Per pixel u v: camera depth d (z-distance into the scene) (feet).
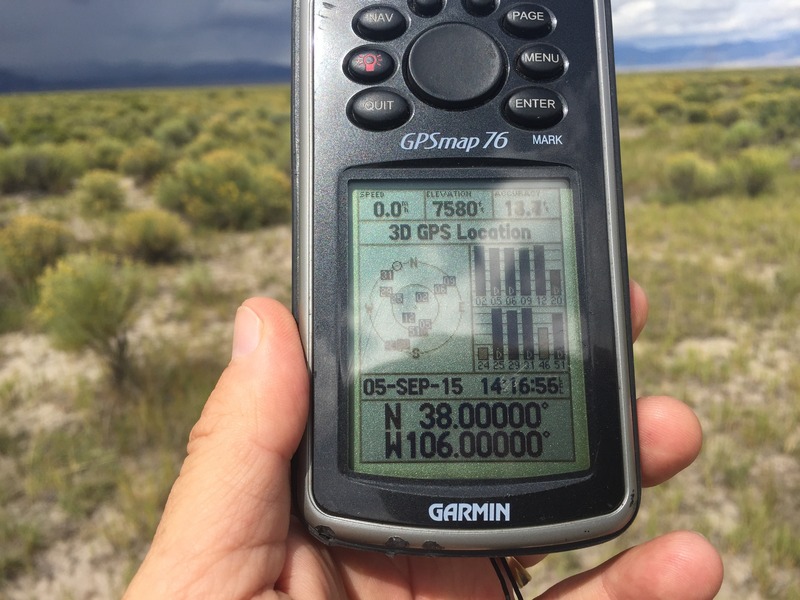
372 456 0.45
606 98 0.50
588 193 0.48
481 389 0.46
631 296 0.58
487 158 0.49
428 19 0.50
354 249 0.48
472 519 0.44
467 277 0.48
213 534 0.40
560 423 0.46
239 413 0.43
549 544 0.44
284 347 0.44
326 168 0.48
